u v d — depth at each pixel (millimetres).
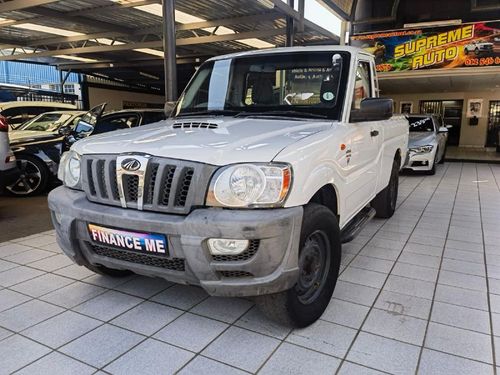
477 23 11656
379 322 2822
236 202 2275
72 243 2768
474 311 2980
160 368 2344
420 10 15242
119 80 22469
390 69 12789
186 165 2346
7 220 5602
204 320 2863
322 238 2816
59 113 9016
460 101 17812
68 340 2623
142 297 3213
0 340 2623
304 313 2688
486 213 6027
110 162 2582
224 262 2297
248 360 2408
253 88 3607
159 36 13312
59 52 14914
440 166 12172
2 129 5250
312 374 2283
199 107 3703
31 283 3477
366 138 3703
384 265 3871
